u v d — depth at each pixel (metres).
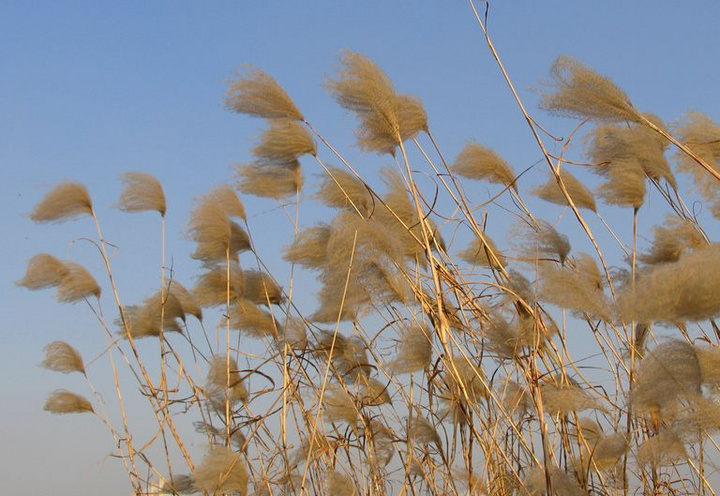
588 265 4.53
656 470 4.29
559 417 4.50
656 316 3.14
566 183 4.68
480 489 4.52
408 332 4.58
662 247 4.47
